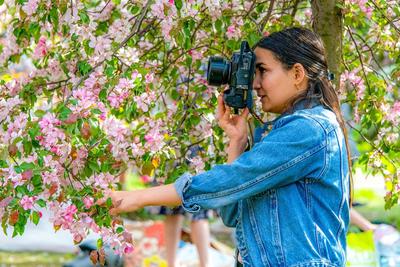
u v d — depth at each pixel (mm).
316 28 4000
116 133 3322
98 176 3203
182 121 3951
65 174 3250
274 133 2830
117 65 3666
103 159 3303
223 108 3217
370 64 4605
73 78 3744
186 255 6609
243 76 2992
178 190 2850
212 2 3637
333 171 2846
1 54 4301
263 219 2832
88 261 6152
